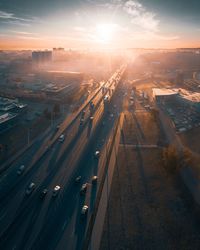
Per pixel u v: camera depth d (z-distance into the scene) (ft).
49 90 476.95
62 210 169.48
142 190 190.29
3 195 183.11
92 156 244.01
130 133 301.22
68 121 343.26
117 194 185.57
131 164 228.22
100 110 397.60
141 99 469.98
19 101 434.30
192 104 396.37
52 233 149.28
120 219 160.86
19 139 278.05
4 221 157.79
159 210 169.17
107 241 143.84
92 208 171.53
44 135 292.61
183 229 153.07
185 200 178.60
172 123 334.03
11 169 217.56
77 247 139.54
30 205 173.58
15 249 137.39
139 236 147.64
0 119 299.58
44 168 220.64
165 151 219.82
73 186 196.44
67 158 239.30
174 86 597.11
